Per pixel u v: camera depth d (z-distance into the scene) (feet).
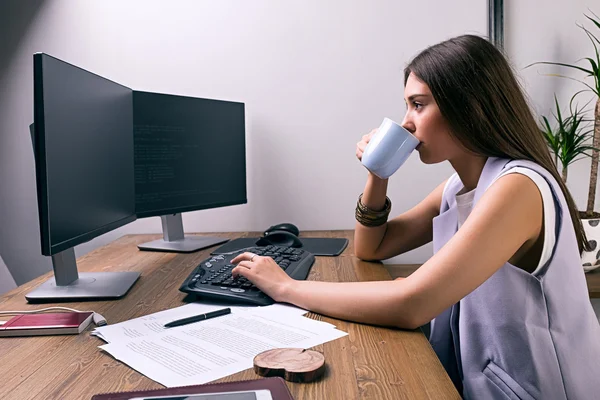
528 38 6.77
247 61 6.88
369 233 4.85
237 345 2.75
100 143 4.13
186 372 2.41
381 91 6.85
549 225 3.20
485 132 3.42
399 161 3.93
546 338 3.26
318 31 6.82
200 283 3.72
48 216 3.20
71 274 4.04
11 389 2.28
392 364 2.52
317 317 3.26
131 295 3.84
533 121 3.59
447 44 3.56
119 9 6.85
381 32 6.79
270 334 2.92
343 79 6.86
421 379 2.34
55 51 6.91
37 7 6.88
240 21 6.84
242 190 6.64
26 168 7.04
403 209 6.98
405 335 2.93
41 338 2.95
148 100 5.37
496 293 3.35
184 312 3.35
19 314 3.35
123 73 6.91
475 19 6.73
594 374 3.36
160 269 4.68
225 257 4.35
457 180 4.43
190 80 6.91
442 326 3.96
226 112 6.33
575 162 6.90
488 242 3.02
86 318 3.16
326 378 2.37
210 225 7.11
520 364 3.30
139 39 6.88
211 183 6.19
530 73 6.81
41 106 3.14
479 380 3.47
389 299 3.05
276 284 3.51
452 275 2.98
